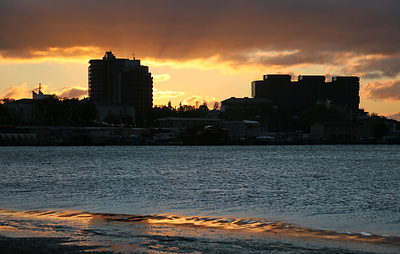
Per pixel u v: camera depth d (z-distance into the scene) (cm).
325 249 2820
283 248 2827
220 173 9212
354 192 6109
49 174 8888
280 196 5631
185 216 4088
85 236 3052
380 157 15875
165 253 2662
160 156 16012
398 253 2755
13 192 5912
